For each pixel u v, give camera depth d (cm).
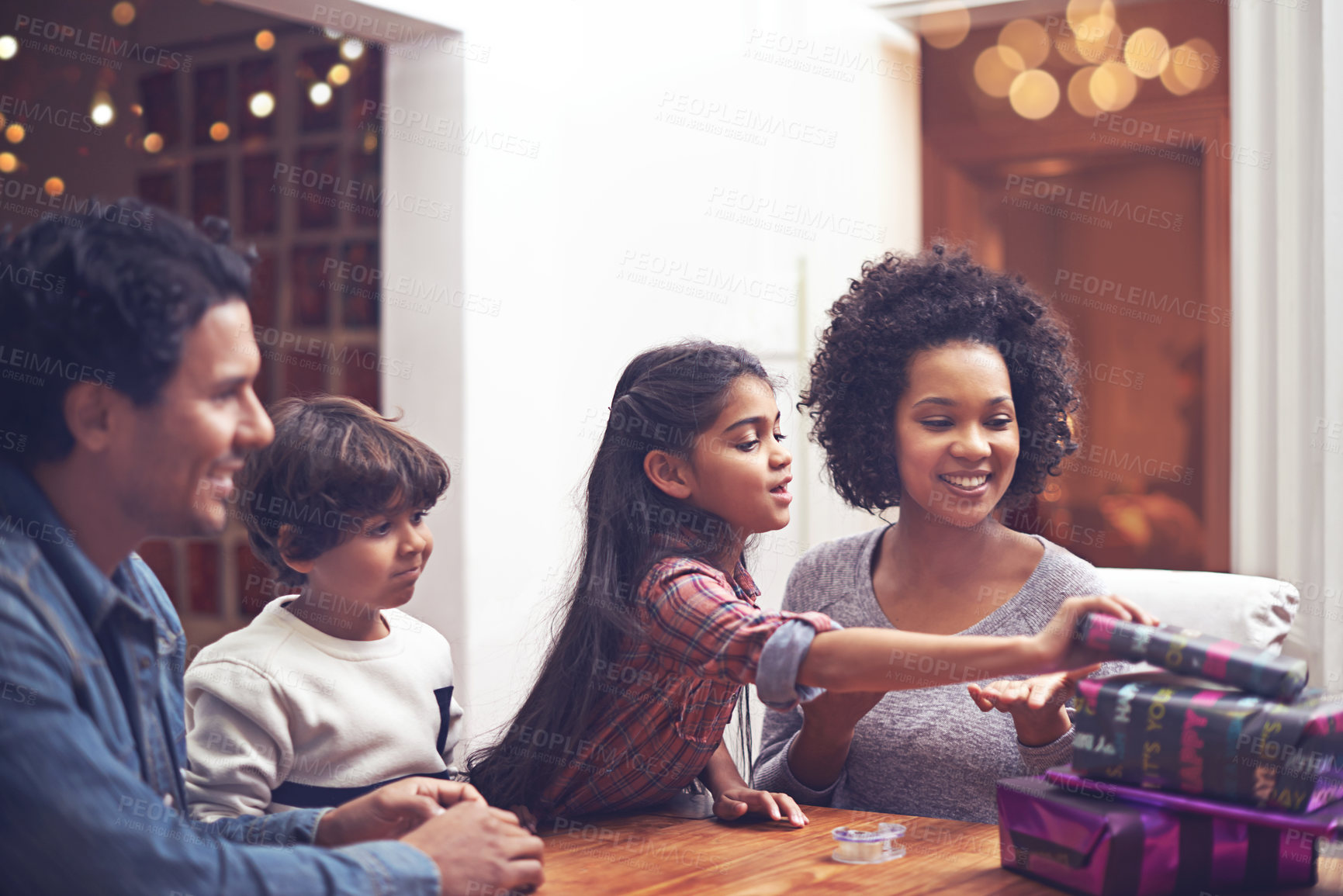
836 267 277
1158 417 314
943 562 126
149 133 346
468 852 82
